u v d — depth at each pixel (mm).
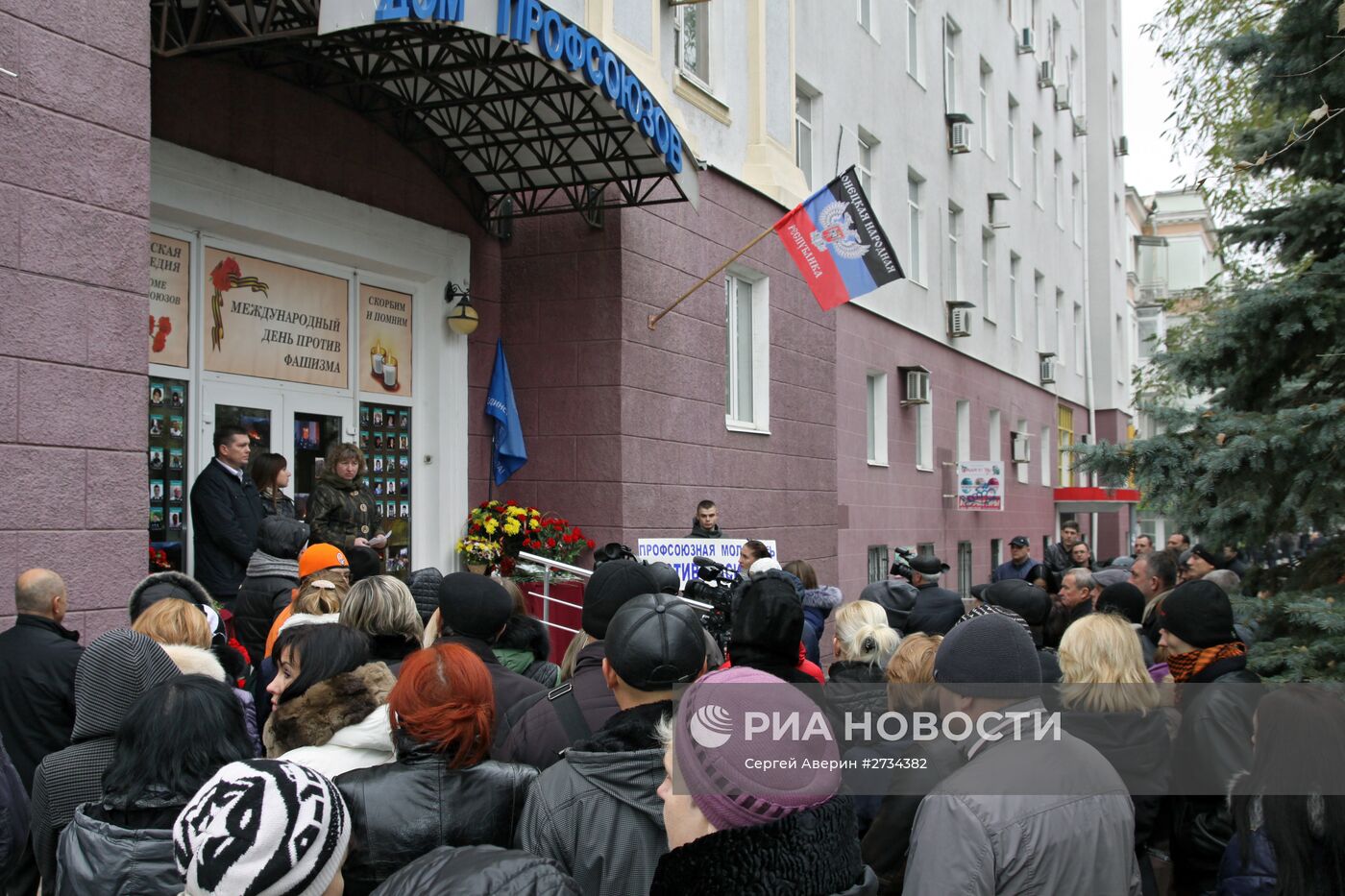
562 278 10562
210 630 4398
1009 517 24953
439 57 7754
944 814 2447
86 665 3406
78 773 3342
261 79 8234
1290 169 6578
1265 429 5684
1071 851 2398
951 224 22141
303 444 8898
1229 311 6199
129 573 5672
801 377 13875
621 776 2650
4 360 5168
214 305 8156
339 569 5098
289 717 3086
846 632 4859
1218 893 3059
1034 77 27875
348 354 9336
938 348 20750
